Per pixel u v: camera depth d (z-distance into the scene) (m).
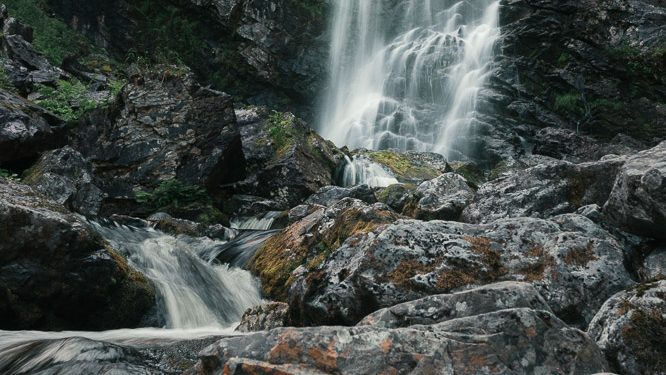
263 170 13.61
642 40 23.09
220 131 13.05
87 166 11.12
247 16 24.50
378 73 25.94
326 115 25.25
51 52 19.39
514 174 7.76
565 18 24.12
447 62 25.28
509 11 25.34
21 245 6.38
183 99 13.34
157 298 7.40
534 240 5.54
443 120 24.28
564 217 5.86
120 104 13.27
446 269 5.28
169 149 12.86
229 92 24.75
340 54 25.70
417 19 26.72
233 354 3.39
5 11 18.33
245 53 24.38
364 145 23.95
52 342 5.12
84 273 6.70
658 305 4.18
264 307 6.35
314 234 7.91
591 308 5.10
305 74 24.92
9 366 4.84
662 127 22.38
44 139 11.30
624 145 21.27
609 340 4.13
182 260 8.28
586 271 5.23
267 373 3.21
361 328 3.40
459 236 5.54
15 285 6.33
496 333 3.47
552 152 21.42
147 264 7.94
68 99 15.26
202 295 7.82
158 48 23.64
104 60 21.55
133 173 12.60
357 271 5.34
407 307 4.13
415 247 5.42
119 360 4.82
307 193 13.39
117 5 24.09
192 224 10.61
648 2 25.06
